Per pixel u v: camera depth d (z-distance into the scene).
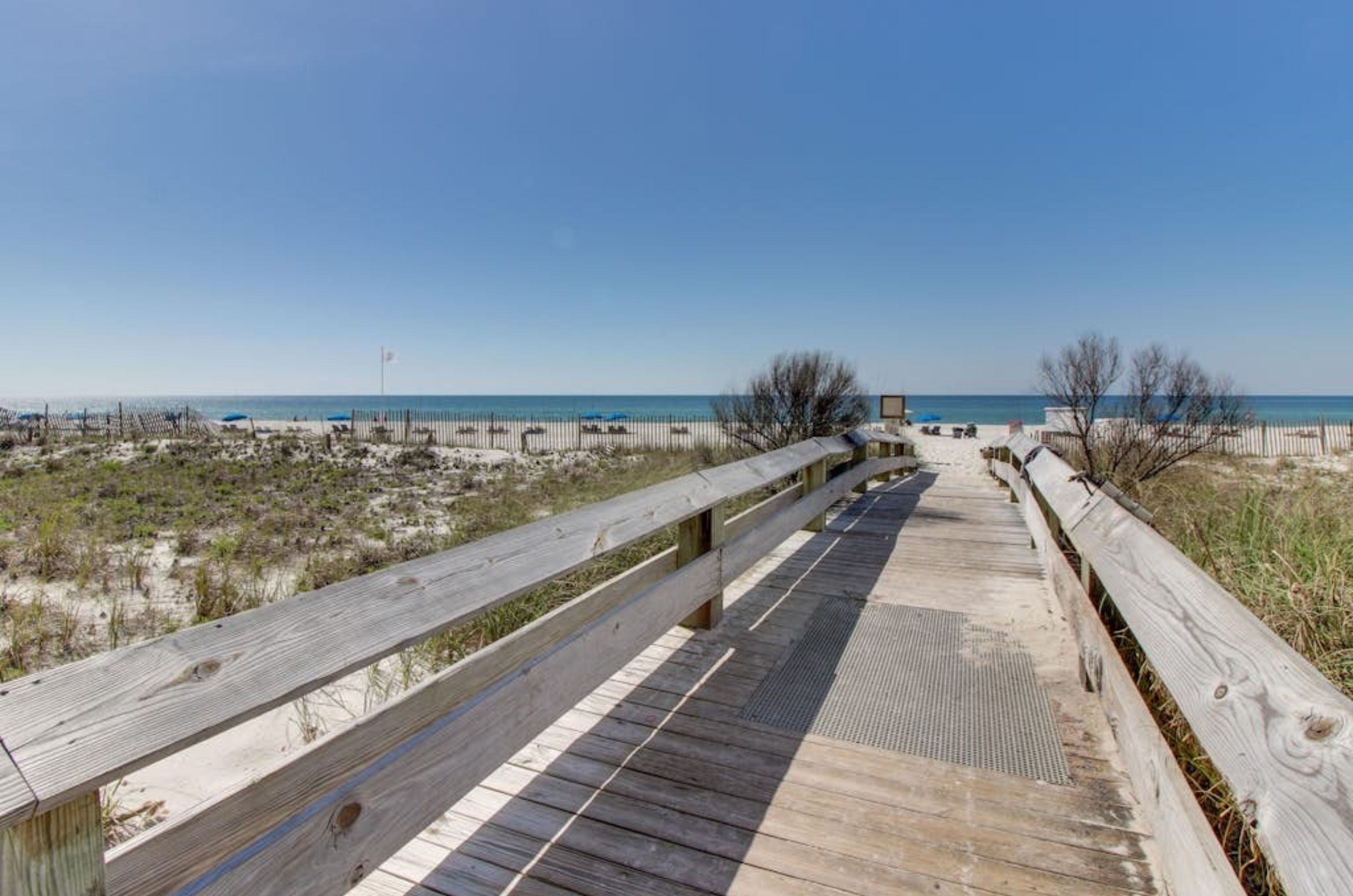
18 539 6.52
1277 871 0.89
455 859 1.82
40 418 24.20
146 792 2.66
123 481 10.41
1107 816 1.96
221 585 5.11
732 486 3.47
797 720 2.54
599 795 2.10
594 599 2.41
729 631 3.42
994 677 2.89
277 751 2.95
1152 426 9.66
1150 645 1.60
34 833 0.84
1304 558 2.72
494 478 11.57
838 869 1.77
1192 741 1.95
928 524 6.20
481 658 1.75
